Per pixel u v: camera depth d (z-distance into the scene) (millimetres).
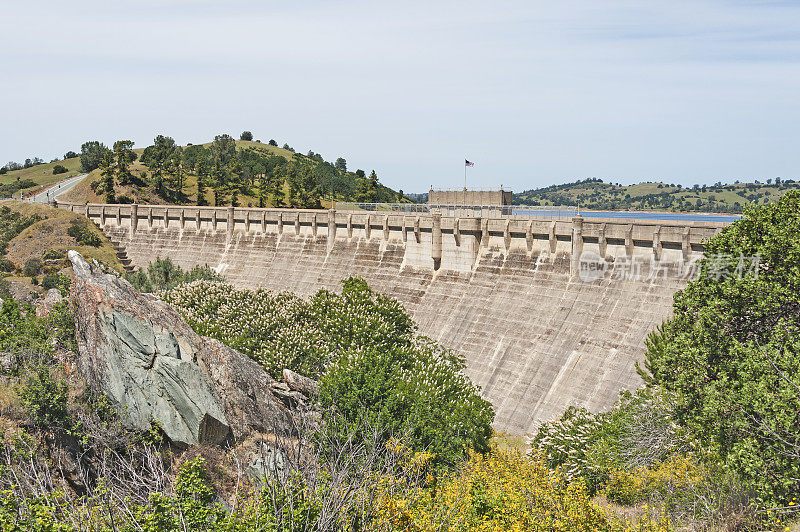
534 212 79250
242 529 20141
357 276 95375
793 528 26766
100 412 30672
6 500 19844
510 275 77500
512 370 70750
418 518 23469
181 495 21609
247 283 109688
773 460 28656
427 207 96125
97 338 31906
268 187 191625
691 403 35469
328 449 30516
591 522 28109
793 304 34344
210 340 34969
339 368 45469
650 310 62688
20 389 30234
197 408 31078
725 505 29422
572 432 50688
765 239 36344
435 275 86188
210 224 121062
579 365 65125
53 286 96875
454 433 44250
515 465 38312
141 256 129000
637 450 40500
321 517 20328
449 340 78688
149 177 182500
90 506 21109
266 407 35031
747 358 32500
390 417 40094
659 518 29141
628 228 66250
